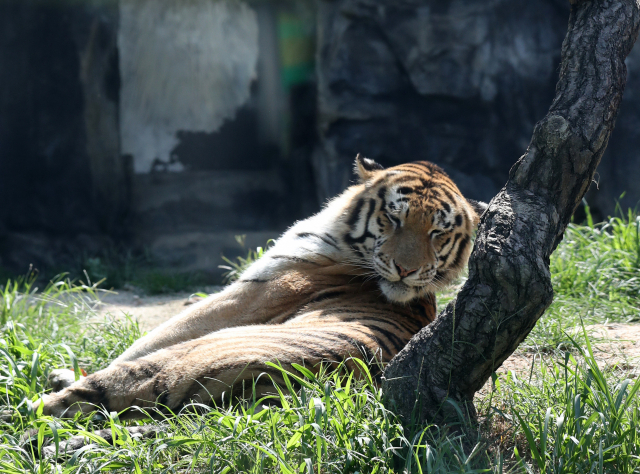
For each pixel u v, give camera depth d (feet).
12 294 28.14
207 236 63.05
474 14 56.24
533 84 57.06
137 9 67.21
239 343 16.26
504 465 13.78
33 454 13.92
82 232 57.88
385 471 13.01
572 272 28.17
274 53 68.44
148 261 57.21
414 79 57.26
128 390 15.85
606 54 14.12
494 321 13.10
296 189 66.59
